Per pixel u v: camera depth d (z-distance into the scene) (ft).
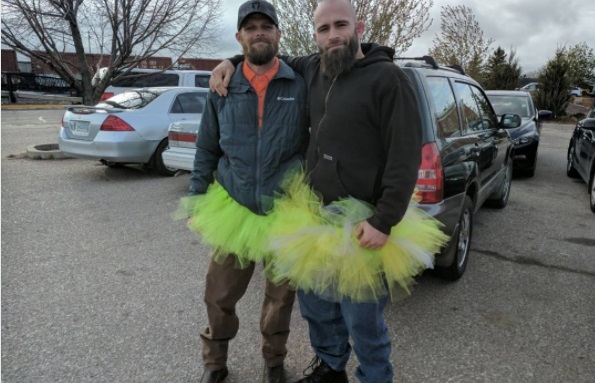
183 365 8.75
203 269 13.03
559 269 13.61
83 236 15.43
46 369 8.54
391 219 6.04
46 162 28.22
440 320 10.55
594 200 20.22
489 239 16.24
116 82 38.04
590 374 8.64
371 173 6.38
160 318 10.37
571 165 27.89
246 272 7.77
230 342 9.56
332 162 6.45
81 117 23.50
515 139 26.78
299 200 6.88
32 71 91.97
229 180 7.31
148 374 8.48
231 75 7.27
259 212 7.24
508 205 21.31
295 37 36.24
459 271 12.55
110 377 8.37
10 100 83.46
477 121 14.94
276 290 7.82
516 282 12.66
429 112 10.83
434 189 10.53
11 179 23.43
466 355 9.21
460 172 11.55
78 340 9.46
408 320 10.54
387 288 6.93
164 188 22.12
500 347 9.50
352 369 8.80
